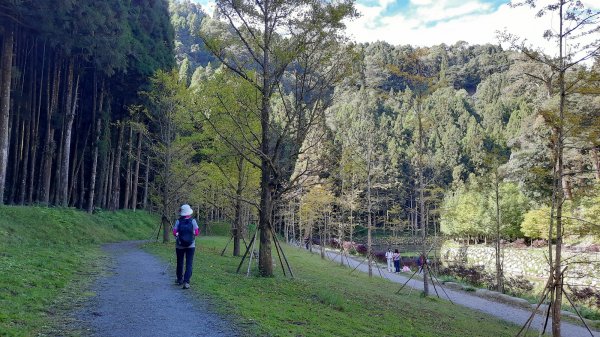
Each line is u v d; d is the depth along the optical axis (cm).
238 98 1450
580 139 911
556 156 929
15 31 2330
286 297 961
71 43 2328
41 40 2508
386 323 905
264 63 1310
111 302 729
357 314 941
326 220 4031
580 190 982
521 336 1136
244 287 998
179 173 2325
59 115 2941
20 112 2686
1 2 1981
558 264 884
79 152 3478
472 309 1596
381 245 4894
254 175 2128
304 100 1420
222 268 1388
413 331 884
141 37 3403
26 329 527
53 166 3272
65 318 607
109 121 3419
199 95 1914
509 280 2509
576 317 1552
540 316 1555
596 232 927
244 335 586
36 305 640
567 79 919
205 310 712
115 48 2584
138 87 3303
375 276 2453
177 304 744
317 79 1320
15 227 1811
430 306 1461
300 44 1256
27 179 3047
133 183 4669
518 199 3666
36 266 952
